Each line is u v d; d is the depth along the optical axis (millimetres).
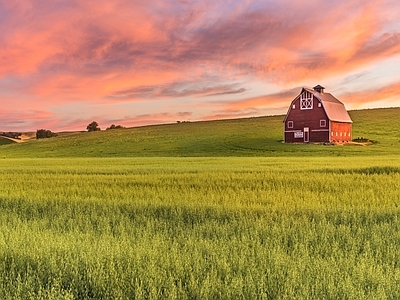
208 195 13719
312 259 6230
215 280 5246
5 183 20188
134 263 5844
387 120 115062
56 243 6883
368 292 4887
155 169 29328
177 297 4953
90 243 7039
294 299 4758
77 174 26531
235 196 13586
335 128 86688
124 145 92188
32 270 5828
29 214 11086
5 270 5738
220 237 7660
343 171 25188
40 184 19250
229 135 100000
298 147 76500
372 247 7078
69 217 10320
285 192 15094
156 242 7031
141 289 5102
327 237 7641
